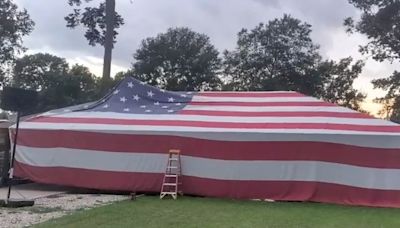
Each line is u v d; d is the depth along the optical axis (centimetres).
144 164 1609
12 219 1086
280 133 1555
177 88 5959
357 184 1511
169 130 1609
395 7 5091
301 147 1547
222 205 1394
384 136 1514
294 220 1172
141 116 1745
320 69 6575
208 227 1040
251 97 1919
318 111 1742
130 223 1059
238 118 1706
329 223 1149
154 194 1620
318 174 1536
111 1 3441
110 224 1040
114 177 1616
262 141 1563
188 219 1131
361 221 1195
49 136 1664
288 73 6550
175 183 1561
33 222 1058
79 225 1019
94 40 3644
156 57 6041
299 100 1856
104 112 1783
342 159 1528
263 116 1717
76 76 4969
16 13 5241
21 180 1784
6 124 1722
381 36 5288
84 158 1638
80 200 1427
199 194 1583
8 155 1698
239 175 1566
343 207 1441
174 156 1591
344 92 6512
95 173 1625
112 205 1316
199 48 6159
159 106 1873
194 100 1916
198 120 1691
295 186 1540
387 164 1505
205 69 6059
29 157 1666
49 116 1759
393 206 1475
